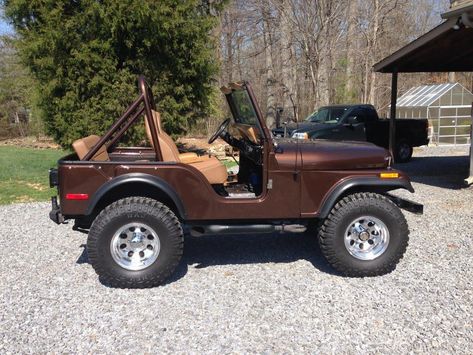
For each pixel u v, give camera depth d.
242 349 3.07
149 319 3.50
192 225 4.23
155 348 3.10
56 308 3.71
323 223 4.27
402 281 4.14
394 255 4.22
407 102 20.02
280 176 4.14
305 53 16.67
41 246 5.37
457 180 9.41
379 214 4.18
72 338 3.24
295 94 18.69
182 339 3.21
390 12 20.70
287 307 3.66
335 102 23.28
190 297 3.89
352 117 11.84
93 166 3.94
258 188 4.59
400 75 28.30
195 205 4.09
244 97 4.50
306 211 4.21
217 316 3.54
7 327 3.40
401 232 4.22
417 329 3.29
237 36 21.84
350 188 4.41
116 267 4.01
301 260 4.75
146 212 3.98
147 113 4.19
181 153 5.26
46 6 10.30
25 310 3.68
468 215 6.47
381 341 3.14
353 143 4.69
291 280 4.22
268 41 19.88
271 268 4.54
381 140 12.47
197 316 3.54
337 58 20.05
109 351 3.07
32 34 10.46
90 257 3.97
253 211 4.16
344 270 4.22
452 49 9.27
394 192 8.26
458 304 3.66
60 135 11.40
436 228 5.84
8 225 6.34
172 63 11.40
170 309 3.67
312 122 12.34
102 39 10.62
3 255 5.06
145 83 4.28
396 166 11.93
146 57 11.09
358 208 4.16
